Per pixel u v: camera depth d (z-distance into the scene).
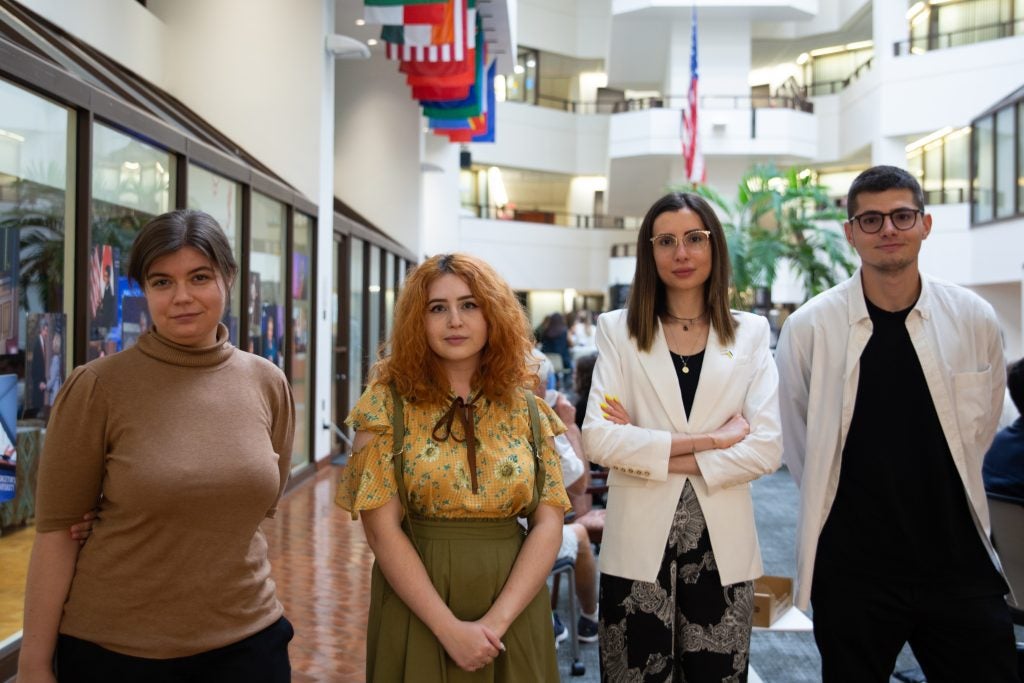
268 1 8.37
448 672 1.73
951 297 2.28
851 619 2.24
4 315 3.32
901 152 19.47
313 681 3.27
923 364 2.21
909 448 2.21
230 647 1.68
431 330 1.82
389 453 1.79
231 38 8.38
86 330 3.93
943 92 18.34
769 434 2.12
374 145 13.85
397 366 1.83
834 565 2.26
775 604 3.62
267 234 7.06
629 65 23.77
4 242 3.34
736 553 2.11
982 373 2.21
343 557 5.10
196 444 1.63
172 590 1.61
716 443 2.10
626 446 2.09
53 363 3.67
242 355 1.83
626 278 24.06
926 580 2.19
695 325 2.28
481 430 1.83
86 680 1.58
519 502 1.82
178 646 1.61
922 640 2.26
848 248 11.19
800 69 26.02
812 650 3.62
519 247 25.16
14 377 3.35
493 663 1.76
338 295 9.83
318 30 8.36
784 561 5.18
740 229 11.26
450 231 17.86
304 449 8.16
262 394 1.81
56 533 1.59
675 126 20.98
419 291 1.83
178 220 1.69
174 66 8.34
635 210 26.58
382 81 13.84
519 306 1.90
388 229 13.85
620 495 2.18
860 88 20.78
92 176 4.06
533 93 25.98
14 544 3.28
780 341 2.48
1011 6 18.11
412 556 1.75
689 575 2.13
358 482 1.81
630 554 2.12
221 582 1.65
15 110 3.41
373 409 1.82
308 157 8.34
